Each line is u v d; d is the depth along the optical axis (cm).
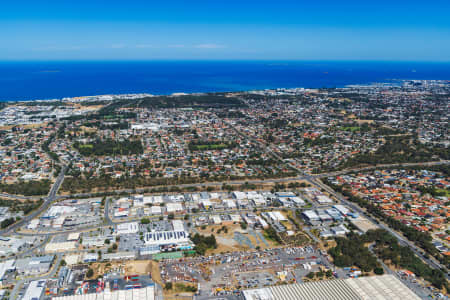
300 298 19275
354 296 19425
